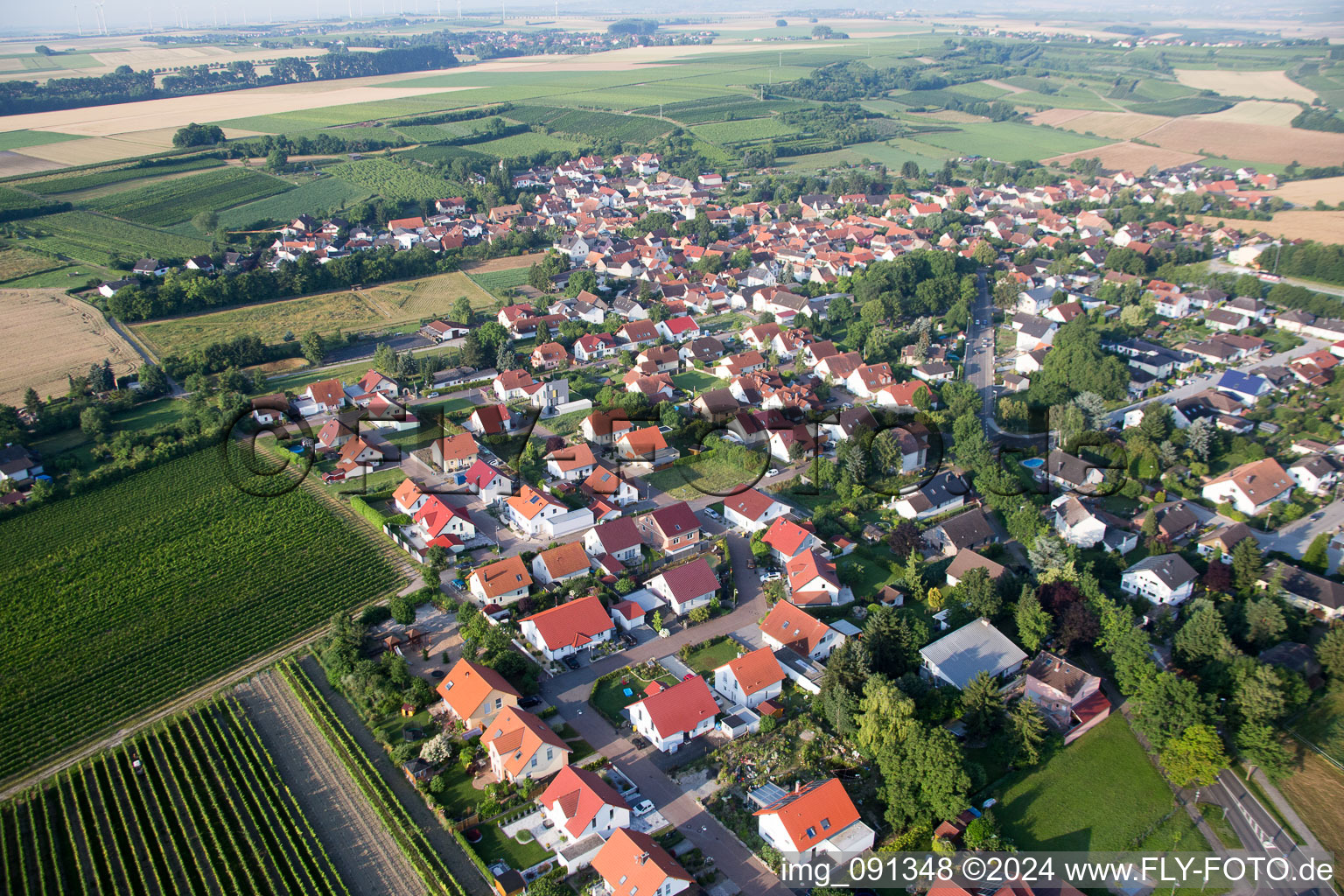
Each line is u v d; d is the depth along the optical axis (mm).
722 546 135125
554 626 112688
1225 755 93250
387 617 120688
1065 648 111938
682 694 99562
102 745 101312
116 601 125750
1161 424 161000
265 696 107375
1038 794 91688
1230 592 121812
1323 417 173500
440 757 93938
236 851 85125
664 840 85062
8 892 82938
